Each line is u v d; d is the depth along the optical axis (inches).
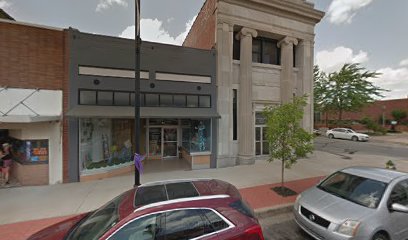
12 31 305.7
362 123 1341.0
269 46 532.4
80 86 343.3
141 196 130.4
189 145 503.2
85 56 346.3
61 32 333.7
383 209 159.2
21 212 227.3
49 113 325.1
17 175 330.0
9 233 186.9
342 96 1166.3
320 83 1286.9
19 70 309.4
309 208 177.8
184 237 110.6
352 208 164.6
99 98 356.8
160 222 111.3
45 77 323.0
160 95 398.6
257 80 499.2
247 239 119.0
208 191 137.0
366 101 1127.6
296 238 186.5
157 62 393.7
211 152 432.1
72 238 117.0
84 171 342.6
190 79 417.4
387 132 1293.1
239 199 136.3
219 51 439.2
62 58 334.0
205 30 515.2
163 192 134.6
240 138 466.3
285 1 491.5
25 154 313.3
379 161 508.1
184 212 116.5
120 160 403.2
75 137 337.7
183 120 538.0
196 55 423.2
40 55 320.2
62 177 329.7
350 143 888.3
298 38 527.8
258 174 377.7
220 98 438.9
